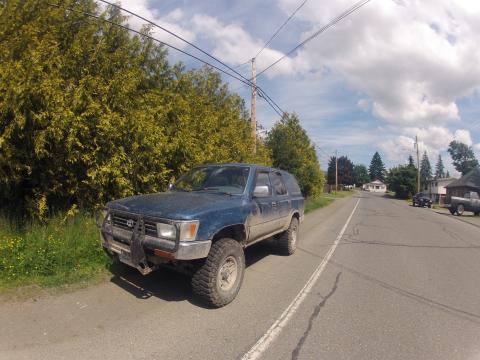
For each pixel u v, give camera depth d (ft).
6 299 14.53
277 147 70.54
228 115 43.29
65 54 21.90
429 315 16.37
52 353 11.23
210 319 14.57
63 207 23.67
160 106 27.22
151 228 15.01
